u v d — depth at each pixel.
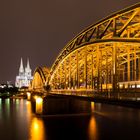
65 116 104.19
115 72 55.03
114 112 113.94
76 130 75.75
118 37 54.84
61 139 65.56
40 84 152.75
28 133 73.00
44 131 75.38
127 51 64.19
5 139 66.38
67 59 92.06
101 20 62.47
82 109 108.00
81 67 91.12
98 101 48.62
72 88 90.12
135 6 50.78
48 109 107.06
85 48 73.50
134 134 67.88
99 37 63.59
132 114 106.50
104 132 71.50
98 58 65.94
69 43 85.44
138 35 59.47
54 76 112.12
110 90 51.66
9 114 115.69
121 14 54.28
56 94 88.31
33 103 155.00
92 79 72.19
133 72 69.31
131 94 42.06
